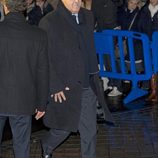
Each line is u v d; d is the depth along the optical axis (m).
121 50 8.29
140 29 9.05
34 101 4.30
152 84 8.57
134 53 8.36
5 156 5.73
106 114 4.95
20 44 4.18
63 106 4.79
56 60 4.64
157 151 5.89
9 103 4.21
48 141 5.11
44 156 5.21
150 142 6.24
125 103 8.42
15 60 4.19
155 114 7.66
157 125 7.02
